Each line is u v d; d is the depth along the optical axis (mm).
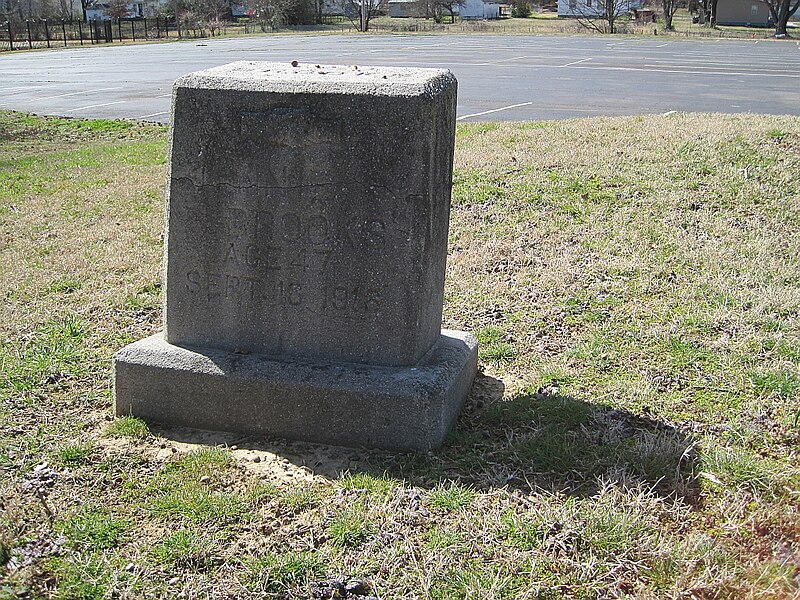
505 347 5555
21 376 5105
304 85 4188
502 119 14820
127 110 18156
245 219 4371
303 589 3312
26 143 14117
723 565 3414
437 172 4250
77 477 4023
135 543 3561
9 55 35125
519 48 33875
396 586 3334
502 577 3365
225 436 4445
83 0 63531
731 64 26281
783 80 21266
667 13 50719
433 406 4219
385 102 4086
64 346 5582
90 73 26203
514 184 9086
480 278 6805
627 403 4777
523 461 4133
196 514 3729
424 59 28094
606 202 8570
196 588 3311
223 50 34625
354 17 62969
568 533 3562
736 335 5664
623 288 6535
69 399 4863
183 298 4559
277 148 4246
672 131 10875
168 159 4430
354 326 4371
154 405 4535
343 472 4074
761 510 3777
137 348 4578
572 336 5766
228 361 4441
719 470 4035
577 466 4070
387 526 3654
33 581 3320
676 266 6973
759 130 10594
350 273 4309
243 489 3945
